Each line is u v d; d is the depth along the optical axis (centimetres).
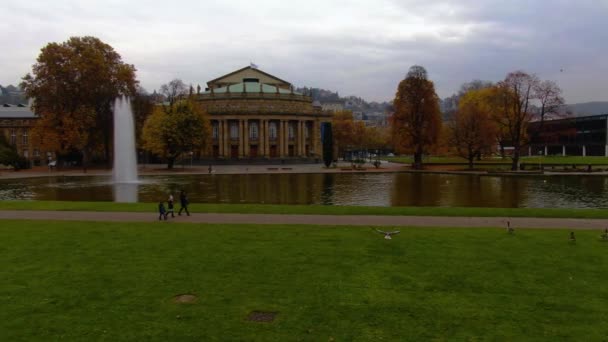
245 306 1711
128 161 8544
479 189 6328
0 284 1959
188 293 1847
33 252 2477
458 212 3762
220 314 1642
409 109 11050
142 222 3397
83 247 2581
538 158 14650
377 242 2648
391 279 1988
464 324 1557
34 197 5697
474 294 1817
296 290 1864
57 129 10700
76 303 1750
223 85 17975
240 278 2012
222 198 5469
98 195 5888
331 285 1917
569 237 2756
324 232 2942
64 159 12838
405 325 1551
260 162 14225
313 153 16138
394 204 4838
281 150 15312
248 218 3538
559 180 7662
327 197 5503
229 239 2755
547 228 3064
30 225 3288
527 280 1970
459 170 9850
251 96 15125
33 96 10862
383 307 1695
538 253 2389
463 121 10194
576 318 1596
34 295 1833
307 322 1575
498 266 2166
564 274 2044
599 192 5894
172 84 14400
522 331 1503
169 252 2452
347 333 1495
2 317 1630
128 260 2303
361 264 2205
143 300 1775
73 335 1491
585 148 17638
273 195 5756
